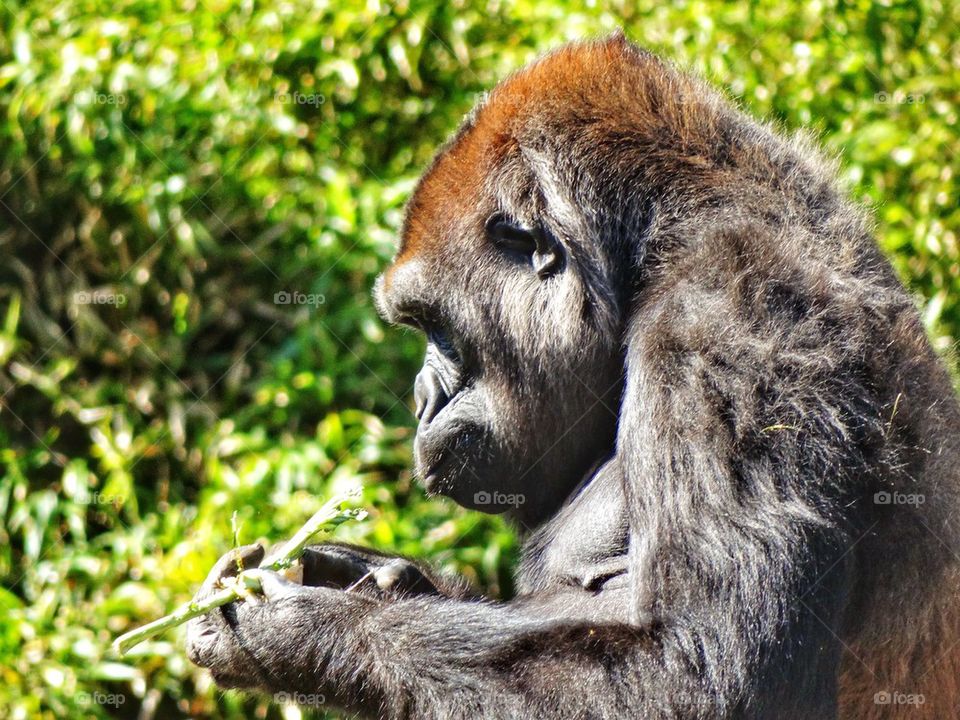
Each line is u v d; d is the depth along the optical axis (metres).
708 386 6.34
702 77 7.95
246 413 14.02
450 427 7.63
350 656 6.54
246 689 7.02
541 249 7.31
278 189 14.38
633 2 14.42
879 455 6.46
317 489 13.47
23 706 12.12
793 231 6.89
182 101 14.47
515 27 14.76
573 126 7.32
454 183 7.63
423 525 13.29
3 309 14.46
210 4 14.82
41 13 14.95
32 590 13.16
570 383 7.30
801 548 6.14
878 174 13.77
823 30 14.19
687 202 7.04
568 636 6.30
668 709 6.05
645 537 6.41
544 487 7.68
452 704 6.28
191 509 13.64
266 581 6.96
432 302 7.66
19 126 14.39
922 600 6.84
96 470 14.10
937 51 14.45
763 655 6.07
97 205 14.51
